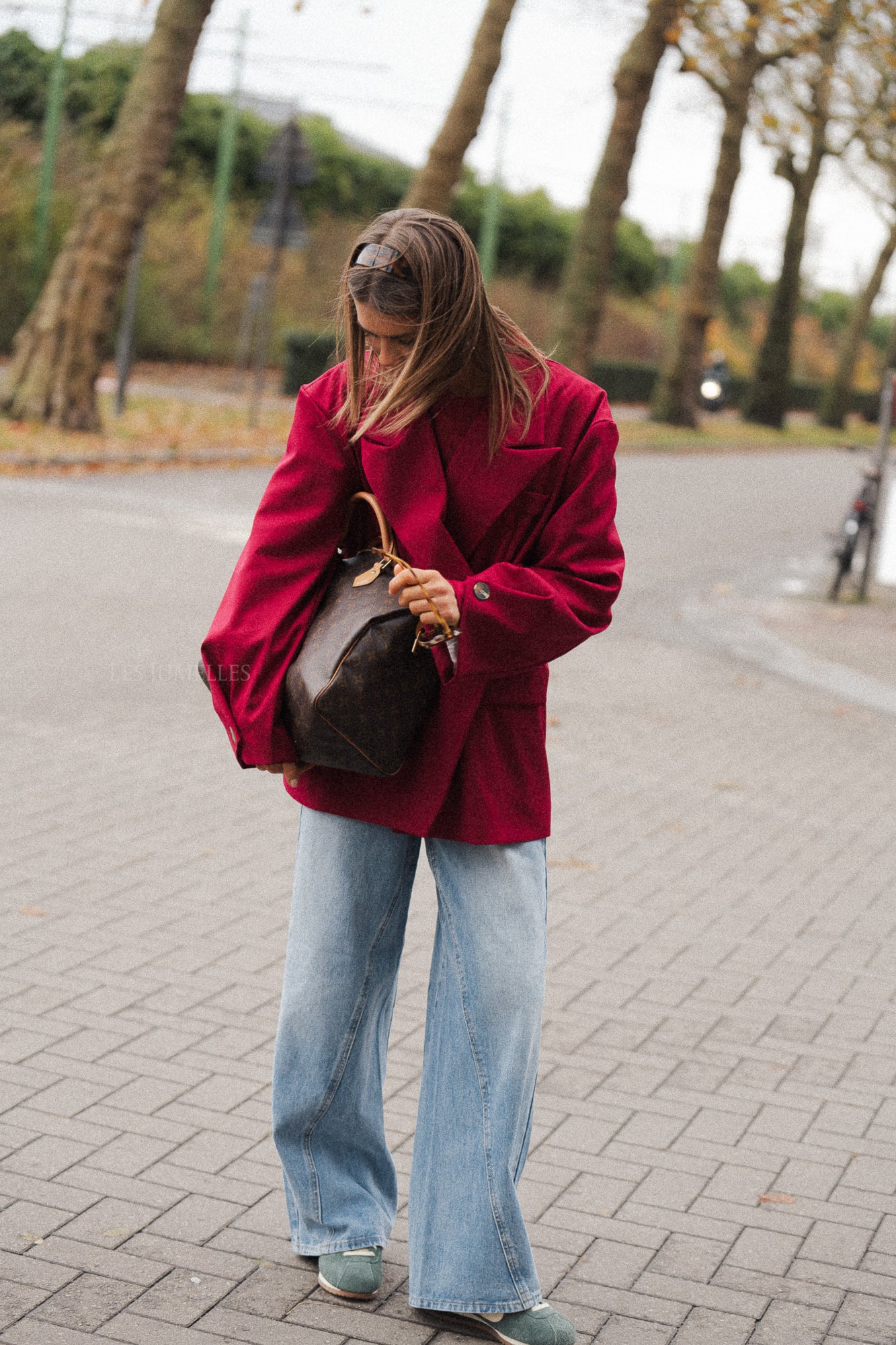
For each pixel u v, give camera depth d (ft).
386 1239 9.71
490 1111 8.95
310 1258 9.89
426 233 8.08
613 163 77.05
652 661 34.81
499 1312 9.05
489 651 8.25
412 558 8.59
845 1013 14.93
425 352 8.12
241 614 8.67
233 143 109.40
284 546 8.75
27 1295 9.25
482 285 8.22
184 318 103.50
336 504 8.83
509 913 8.86
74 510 45.39
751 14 50.34
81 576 35.50
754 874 19.45
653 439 103.55
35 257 89.35
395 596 8.45
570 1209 10.82
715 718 29.19
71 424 59.62
